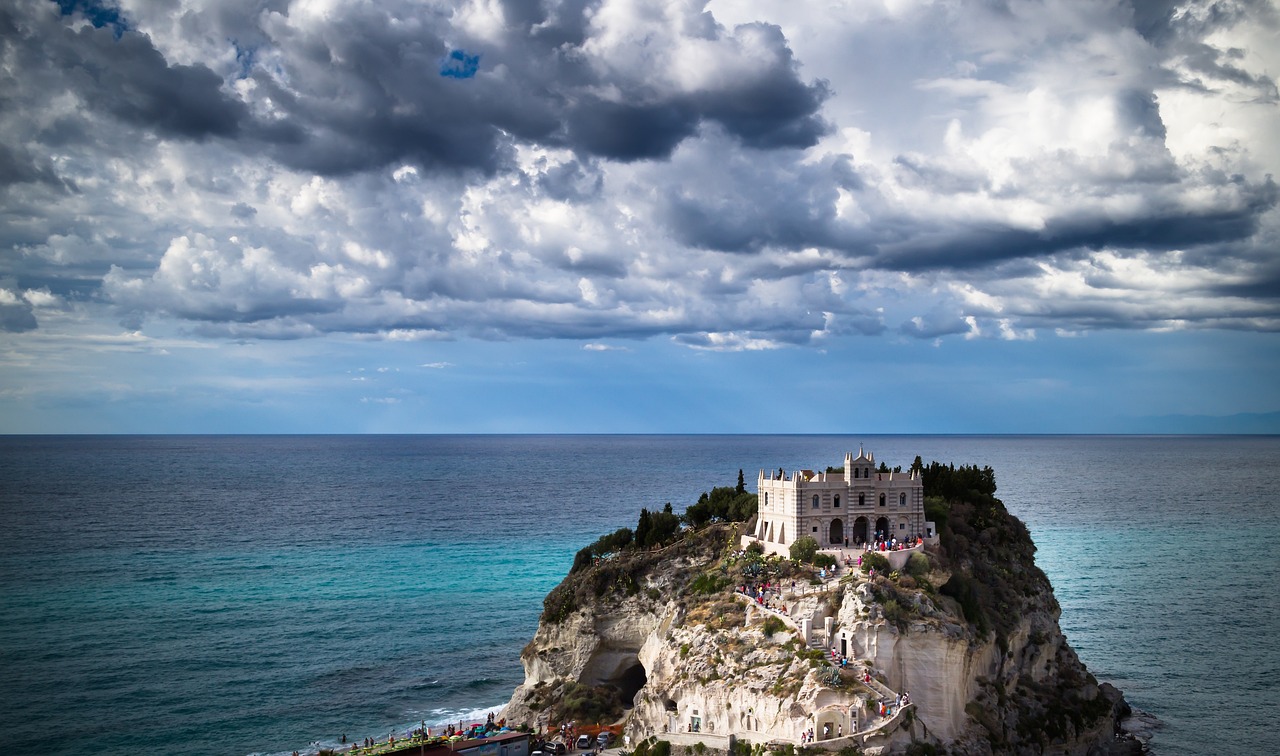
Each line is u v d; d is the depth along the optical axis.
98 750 142.12
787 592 140.12
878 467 172.75
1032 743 139.62
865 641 129.12
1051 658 159.12
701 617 146.25
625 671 169.00
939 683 129.50
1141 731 155.00
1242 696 171.50
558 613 168.88
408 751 132.12
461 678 180.38
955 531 165.00
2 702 160.00
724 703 131.38
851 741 118.25
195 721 154.88
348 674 180.62
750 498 182.88
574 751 142.50
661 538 182.25
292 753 143.38
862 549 149.12
